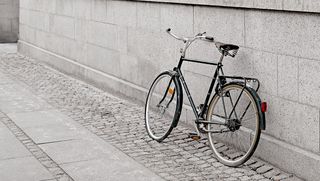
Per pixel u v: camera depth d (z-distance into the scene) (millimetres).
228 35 5891
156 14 7496
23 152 5641
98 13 9453
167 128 6574
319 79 4684
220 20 6016
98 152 5641
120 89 8664
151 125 6738
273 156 5180
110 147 5832
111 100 8406
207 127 5582
